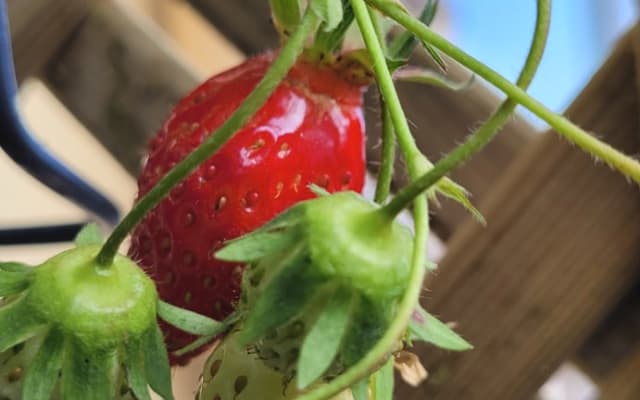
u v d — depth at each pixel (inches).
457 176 6.4
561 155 5.9
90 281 3.3
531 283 6.0
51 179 6.2
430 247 6.7
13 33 6.9
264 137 4.3
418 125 6.4
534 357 6.1
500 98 6.3
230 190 4.2
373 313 3.1
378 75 3.3
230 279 4.2
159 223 4.3
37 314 3.2
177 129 4.4
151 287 3.4
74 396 3.2
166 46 7.1
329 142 4.3
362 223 3.2
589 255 5.9
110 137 7.2
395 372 5.5
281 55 3.1
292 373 3.3
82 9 7.1
